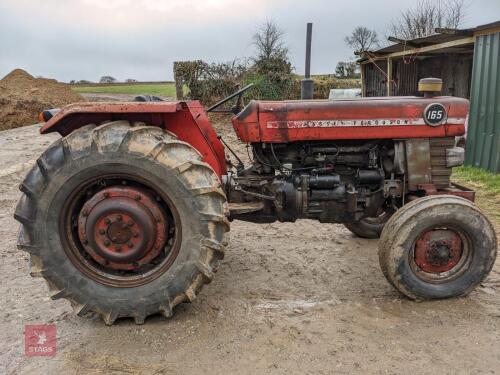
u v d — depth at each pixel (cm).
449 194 343
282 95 1593
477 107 806
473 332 295
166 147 290
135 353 278
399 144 358
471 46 1097
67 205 297
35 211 292
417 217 315
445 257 327
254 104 349
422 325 304
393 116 350
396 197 376
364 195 371
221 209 296
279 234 488
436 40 999
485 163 786
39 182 290
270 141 352
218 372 260
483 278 332
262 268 400
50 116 331
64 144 290
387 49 1195
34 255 298
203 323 309
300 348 280
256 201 376
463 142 393
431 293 328
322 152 364
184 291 299
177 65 1587
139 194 298
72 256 303
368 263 409
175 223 298
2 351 283
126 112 294
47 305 339
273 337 292
